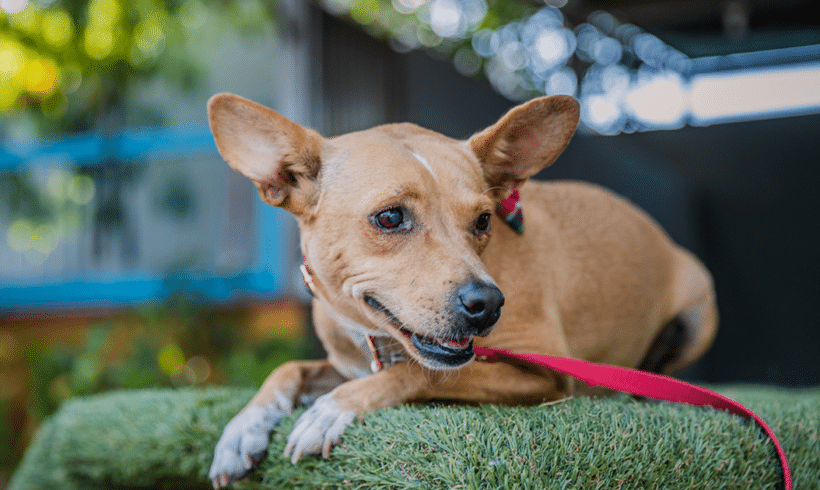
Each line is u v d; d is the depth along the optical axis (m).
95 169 7.84
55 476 2.89
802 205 9.18
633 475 1.67
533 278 2.34
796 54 9.51
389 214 1.92
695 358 3.35
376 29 7.40
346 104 6.89
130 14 6.83
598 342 2.77
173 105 8.55
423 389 1.96
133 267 7.91
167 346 5.83
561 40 9.06
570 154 8.20
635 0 7.95
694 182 9.72
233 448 1.99
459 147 2.19
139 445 2.41
